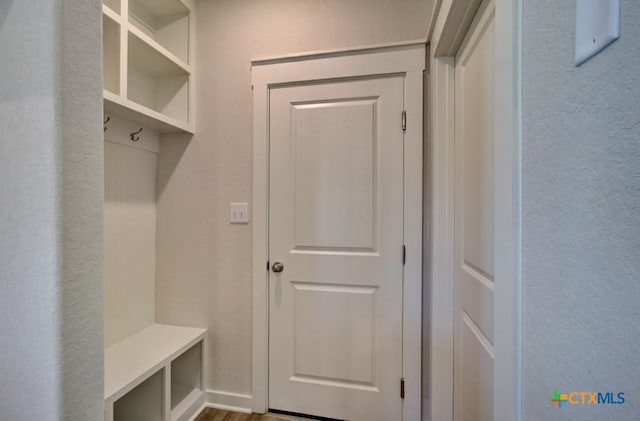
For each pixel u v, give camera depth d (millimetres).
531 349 543
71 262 684
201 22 1785
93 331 736
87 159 720
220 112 1771
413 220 1535
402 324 1554
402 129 1543
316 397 1656
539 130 522
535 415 528
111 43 1332
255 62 1700
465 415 1219
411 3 1534
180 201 1809
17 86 675
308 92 1649
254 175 1710
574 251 431
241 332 1756
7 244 687
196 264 1801
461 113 1265
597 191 388
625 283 344
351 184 1608
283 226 1688
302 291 1670
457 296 1317
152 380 1496
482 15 1003
